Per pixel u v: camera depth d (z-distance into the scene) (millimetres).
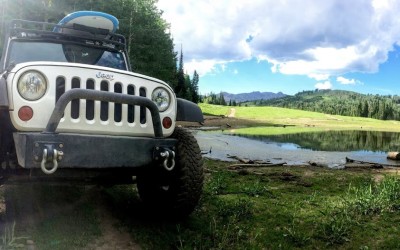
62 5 30688
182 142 4391
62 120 3678
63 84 3766
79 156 3598
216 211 5125
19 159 3529
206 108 67938
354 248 4211
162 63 46469
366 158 13438
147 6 44281
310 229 4633
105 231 4312
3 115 3855
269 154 13156
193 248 4051
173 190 4363
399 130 42500
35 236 3967
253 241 4293
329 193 6520
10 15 25672
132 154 3863
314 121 52094
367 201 5422
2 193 5371
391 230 4637
